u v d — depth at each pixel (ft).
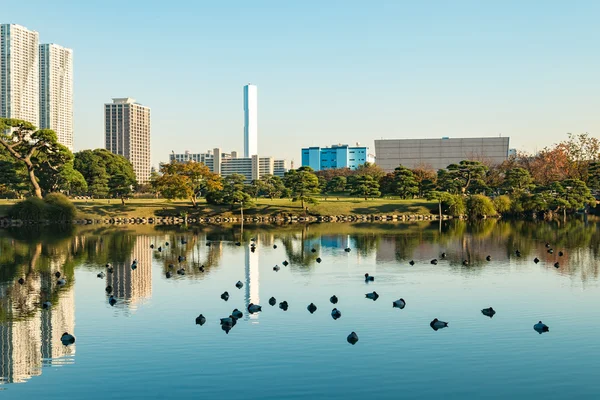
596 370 98.99
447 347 111.24
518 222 453.58
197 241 312.09
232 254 254.68
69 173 484.33
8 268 211.82
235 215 493.36
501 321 131.03
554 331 122.72
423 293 163.43
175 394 89.04
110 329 125.29
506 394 88.94
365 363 102.22
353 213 504.84
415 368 99.86
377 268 211.00
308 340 115.65
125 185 529.45
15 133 455.63
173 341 115.65
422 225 424.87
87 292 165.78
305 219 491.72
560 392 89.76
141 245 290.56
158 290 169.17
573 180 501.15
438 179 559.38
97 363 103.14
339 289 170.09
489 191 562.25
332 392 89.56
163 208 499.51
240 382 93.61
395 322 129.80
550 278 187.73
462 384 92.73
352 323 128.88
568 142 626.23
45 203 449.48
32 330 124.77
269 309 142.92
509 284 177.17
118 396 88.58
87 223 447.01
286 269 209.56
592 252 254.88
